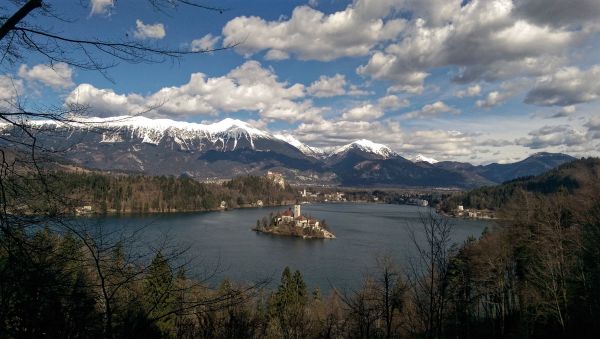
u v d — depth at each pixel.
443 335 22.81
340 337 17.47
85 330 6.17
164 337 9.83
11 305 5.71
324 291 56.41
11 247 5.53
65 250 6.12
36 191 5.61
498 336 31.67
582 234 28.20
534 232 32.94
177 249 8.46
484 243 34.00
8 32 5.06
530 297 30.45
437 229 13.17
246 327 11.12
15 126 5.23
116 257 6.61
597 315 25.33
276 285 59.38
